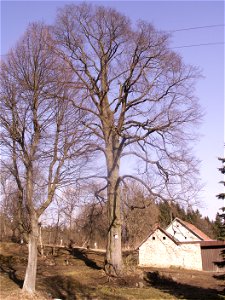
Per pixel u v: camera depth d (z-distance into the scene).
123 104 31.22
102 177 24.05
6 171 21.94
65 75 22.94
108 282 27.45
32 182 20.61
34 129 20.70
